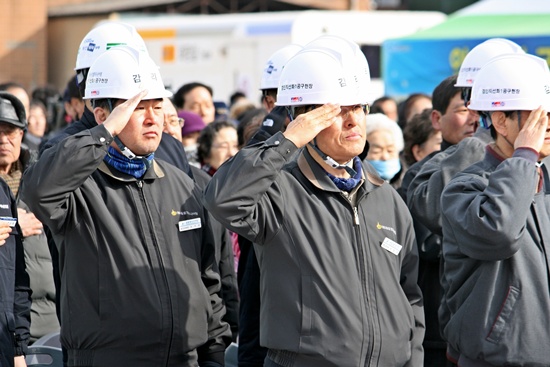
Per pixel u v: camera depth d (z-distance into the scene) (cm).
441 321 897
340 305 774
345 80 795
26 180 786
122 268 815
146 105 836
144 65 844
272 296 787
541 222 821
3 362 903
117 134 800
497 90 826
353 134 795
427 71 2594
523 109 816
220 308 890
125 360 813
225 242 950
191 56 3453
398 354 798
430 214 950
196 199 872
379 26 3341
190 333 834
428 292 1036
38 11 4794
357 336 773
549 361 804
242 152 770
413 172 1074
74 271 817
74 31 4784
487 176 830
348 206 804
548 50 2380
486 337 806
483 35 2495
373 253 803
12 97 1149
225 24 3394
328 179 799
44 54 4838
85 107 1003
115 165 834
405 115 1677
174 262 837
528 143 801
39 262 1170
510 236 775
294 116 819
